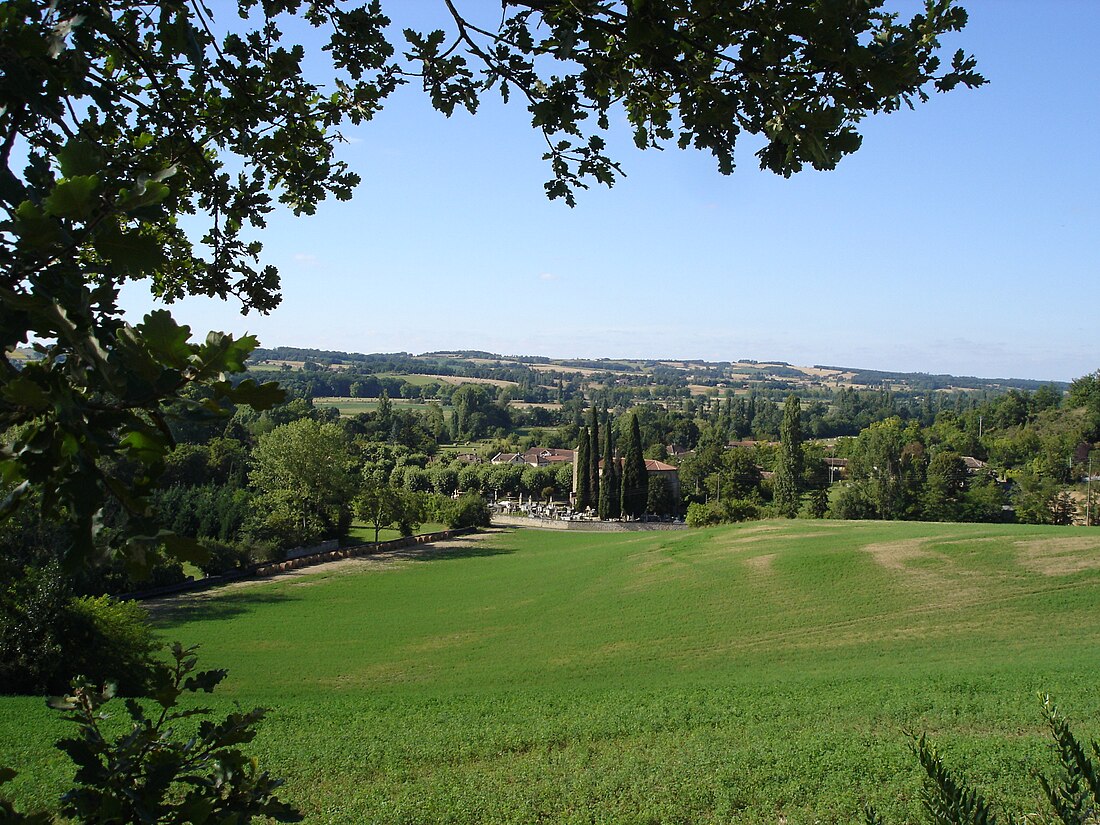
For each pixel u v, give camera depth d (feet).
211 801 7.79
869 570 136.46
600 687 78.95
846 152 9.12
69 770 43.65
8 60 6.28
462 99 13.03
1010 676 69.00
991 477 274.57
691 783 42.75
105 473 5.44
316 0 12.86
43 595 65.36
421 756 51.19
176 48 9.31
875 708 59.67
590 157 11.64
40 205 5.49
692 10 8.95
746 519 270.67
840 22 8.40
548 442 472.44
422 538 242.58
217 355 5.60
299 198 14.98
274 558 192.85
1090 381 353.72
